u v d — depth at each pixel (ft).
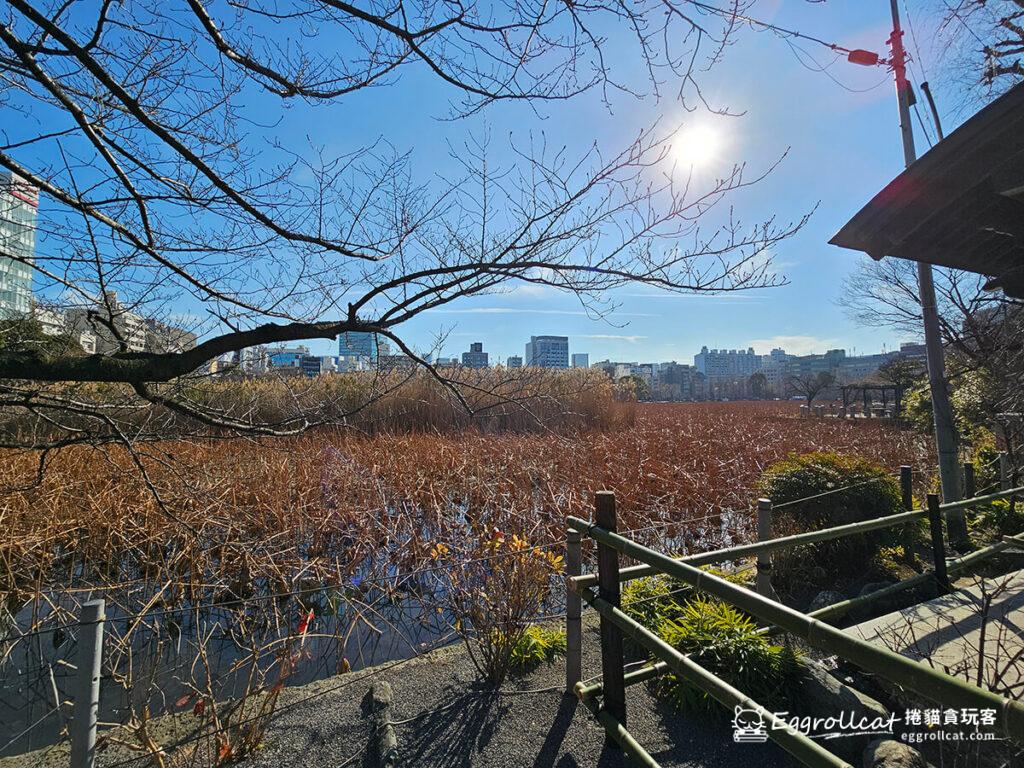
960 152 11.38
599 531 9.09
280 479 26.63
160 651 12.32
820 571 18.81
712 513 28.09
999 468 26.68
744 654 10.34
